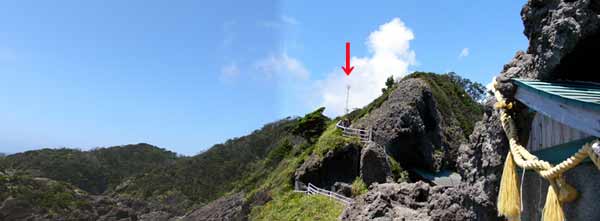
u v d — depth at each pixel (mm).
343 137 37031
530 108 6719
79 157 133000
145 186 101812
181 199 92938
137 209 90000
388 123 38719
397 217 20688
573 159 5156
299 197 33281
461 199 9656
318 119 44906
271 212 33906
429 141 40250
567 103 5418
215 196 88562
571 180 5660
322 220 27328
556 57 6336
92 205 89062
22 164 120500
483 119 8891
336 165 35156
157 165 123875
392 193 23688
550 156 6234
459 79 74125
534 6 7059
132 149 148500
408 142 38656
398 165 36188
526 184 6945
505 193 6777
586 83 6508
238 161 104500
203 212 55875
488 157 8086
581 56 6441
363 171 32531
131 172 132000
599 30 6062
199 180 99875
